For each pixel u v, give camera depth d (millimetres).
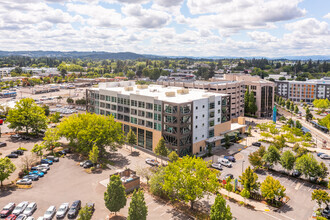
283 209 65312
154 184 69375
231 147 115125
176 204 66562
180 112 96438
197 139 105625
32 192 71250
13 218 57594
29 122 123562
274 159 87438
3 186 74312
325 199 61906
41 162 90438
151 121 106938
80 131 95312
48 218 58062
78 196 69375
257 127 143875
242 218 60688
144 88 141375
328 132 146500
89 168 88125
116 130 99625
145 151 108062
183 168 65312
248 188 69875
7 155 96500
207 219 59531
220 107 116625
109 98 128625
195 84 167500
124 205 59219
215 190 64250
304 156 80438
